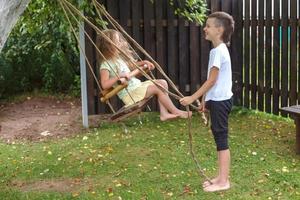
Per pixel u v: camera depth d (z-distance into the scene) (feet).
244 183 14.56
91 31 22.68
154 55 23.80
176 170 15.87
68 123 22.79
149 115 23.32
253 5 23.16
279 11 21.98
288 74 21.95
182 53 23.97
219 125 13.70
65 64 29.32
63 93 29.50
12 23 9.77
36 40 28.94
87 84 23.34
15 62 29.68
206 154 17.37
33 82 30.17
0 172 16.56
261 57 23.07
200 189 14.25
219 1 23.93
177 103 24.16
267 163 16.24
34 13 21.36
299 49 21.33
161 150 17.97
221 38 13.50
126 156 17.48
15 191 14.76
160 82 14.28
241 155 17.10
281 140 18.92
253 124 21.45
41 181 15.58
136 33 23.52
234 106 24.22
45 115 24.80
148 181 15.02
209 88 13.46
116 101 23.59
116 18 23.27
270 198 13.48
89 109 23.56
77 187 14.89
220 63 13.26
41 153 18.61
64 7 14.89
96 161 17.10
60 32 27.45
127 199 13.75
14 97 29.07
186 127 21.16
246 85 23.94
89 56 22.89
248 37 23.59
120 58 14.78
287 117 22.17
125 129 20.67
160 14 23.57
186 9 23.13
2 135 21.62
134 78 14.58
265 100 23.09
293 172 15.33
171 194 13.99
